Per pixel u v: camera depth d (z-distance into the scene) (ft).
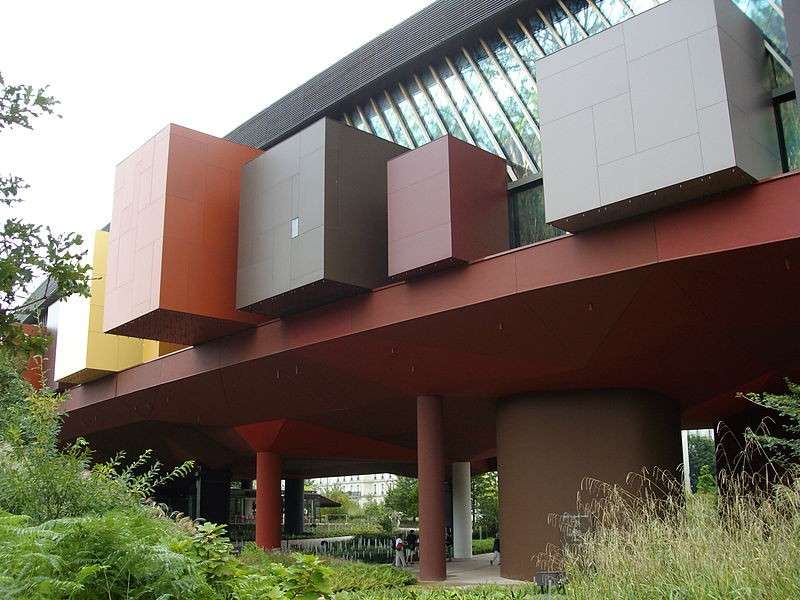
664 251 44.11
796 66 39.52
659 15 43.86
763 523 19.44
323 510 246.06
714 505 21.88
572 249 48.29
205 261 65.21
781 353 57.82
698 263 43.57
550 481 61.82
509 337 55.11
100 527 12.91
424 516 63.26
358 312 59.52
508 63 62.39
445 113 66.08
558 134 46.91
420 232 54.60
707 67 41.42
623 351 54.85
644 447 60.80
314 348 63.57
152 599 12.89
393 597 33.45
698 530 20.15
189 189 65.41
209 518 112.57
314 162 58.95
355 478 349.41
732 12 43.68
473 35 63.87
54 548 12.60
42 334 25.88
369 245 59.36
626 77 44.50
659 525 21.65
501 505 65.46
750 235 41.19
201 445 98.73
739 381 65.82
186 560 13.30
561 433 62.49
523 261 50.44
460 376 62.23
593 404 61.82
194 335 71.97
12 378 30.45
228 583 15.80
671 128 42.06
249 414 84.23
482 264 52.60
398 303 56.90
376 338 59.36
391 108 71.05
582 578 21.57
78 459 23.31
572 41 57.98
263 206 63.36
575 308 50.44
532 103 59.62
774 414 72.84
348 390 71.36
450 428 84.12
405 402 73.36
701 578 18.39
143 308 63.82
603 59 45.78
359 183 60.03
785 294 45.60
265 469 88.74
